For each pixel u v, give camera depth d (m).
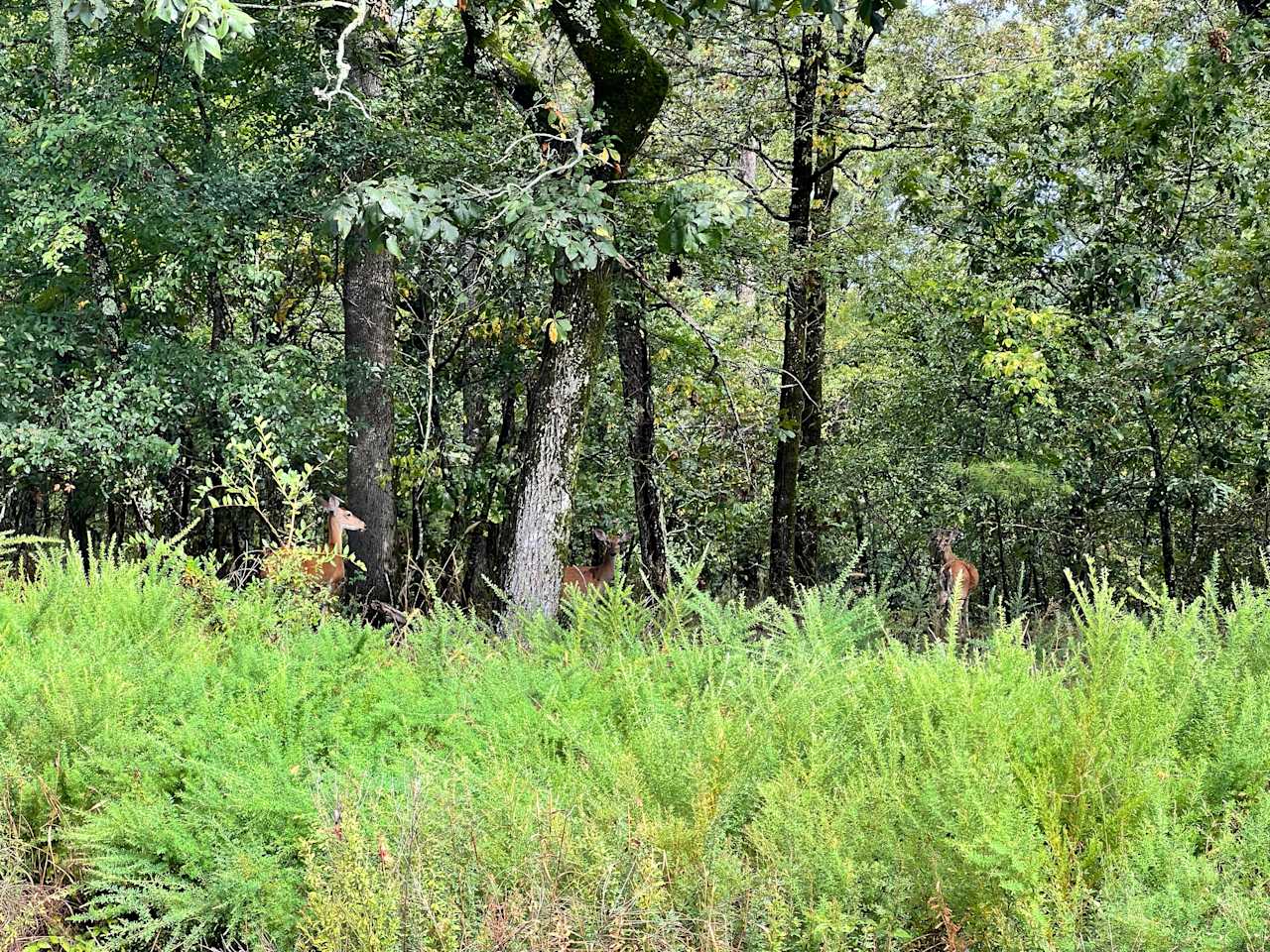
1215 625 4.33
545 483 9.62
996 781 2.96
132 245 13.02
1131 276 11.90
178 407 12.43
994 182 12.51
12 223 11.47
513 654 5.15
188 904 3.20
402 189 8.10
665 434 13.34
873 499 14.77
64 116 11.64
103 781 3.84
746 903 2.75
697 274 11.87
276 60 12.38
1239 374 10.95
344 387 13.30
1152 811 2.97
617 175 9.70
